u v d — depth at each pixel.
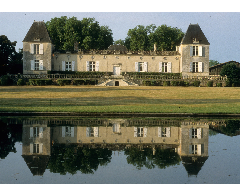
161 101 32.91
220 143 13.02
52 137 14.16
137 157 10.68
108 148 12.05
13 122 18.80
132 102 31.97
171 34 78.62
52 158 10.53
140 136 14.53
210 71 61.84
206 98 35.59
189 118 21.50
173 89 42.66
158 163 10.01
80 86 46.25
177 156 10.84
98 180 8.36
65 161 10.17
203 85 49.69
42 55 54.59
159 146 12.45
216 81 49.91
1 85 48.09
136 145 12.62
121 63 56.91
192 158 10.59
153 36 77.56
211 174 8.87
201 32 56.62
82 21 75.06
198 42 55.66
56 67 56.31
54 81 48.62
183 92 39.88
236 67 59.56
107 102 31.88
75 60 56.41
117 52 57.03
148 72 56.31
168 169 9.39
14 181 8.27
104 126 17.42
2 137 14.08
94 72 55.72
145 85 48.84
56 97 35.59
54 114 22.77
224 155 11.01
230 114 22.58
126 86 46.34
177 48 59.88
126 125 17.88
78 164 9.85
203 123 18.94
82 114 22.75
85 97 35.72
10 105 28.98
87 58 56.56
